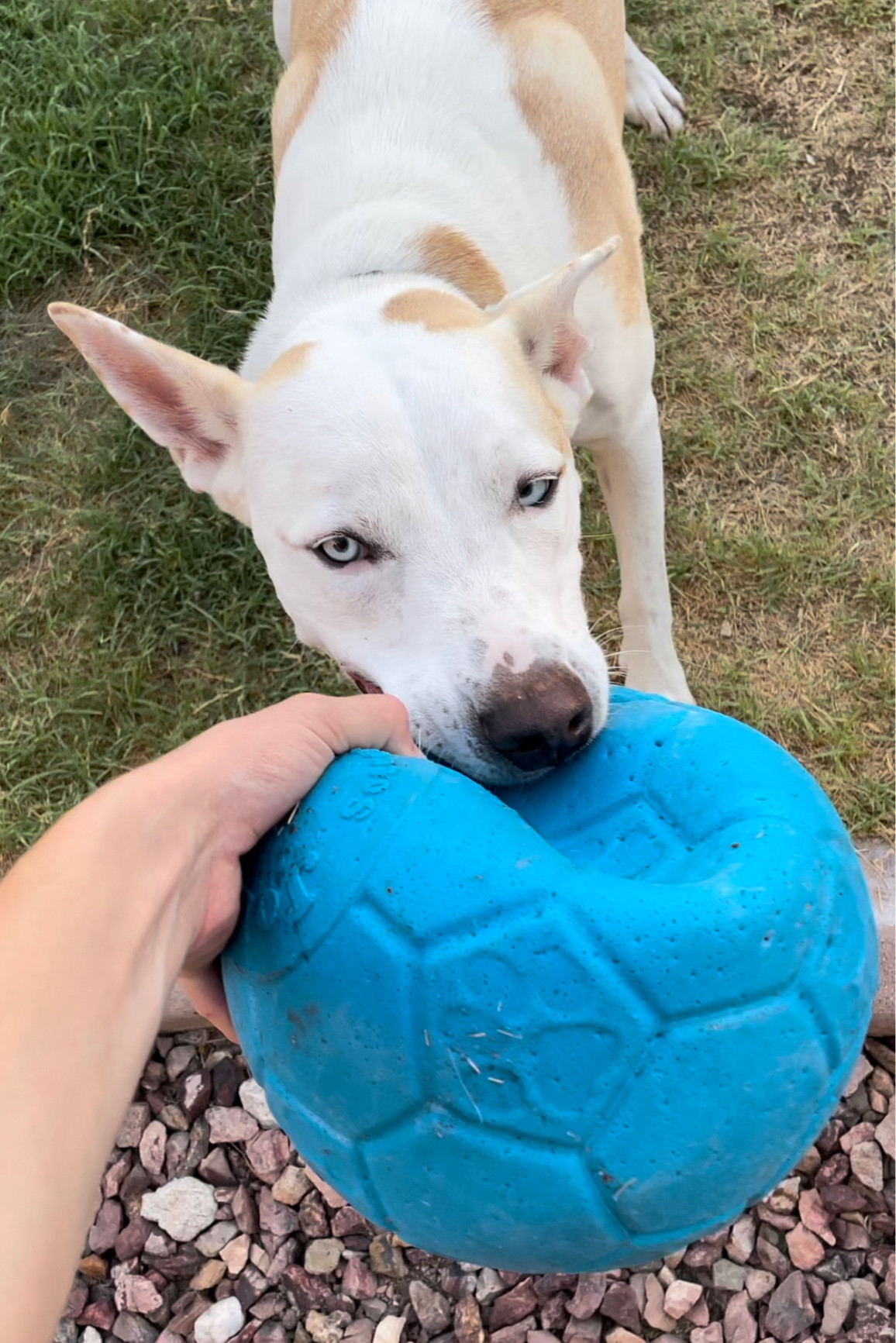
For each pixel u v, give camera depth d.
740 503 0.81
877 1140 0.62
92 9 1.06
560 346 0.57
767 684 0.75
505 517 0.51
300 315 0.61
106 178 0.98
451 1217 0.37
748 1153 0.36
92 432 0.91
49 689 0.83
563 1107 0.35
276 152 0.76
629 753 0.43
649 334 0.67
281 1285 0.62
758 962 0.35
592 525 0.81
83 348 0.55
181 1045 0.68
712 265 0.88
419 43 0.68
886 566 0.78
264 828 0.38
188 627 0.83
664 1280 0.60
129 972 0.33
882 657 0.75
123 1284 0.62
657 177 0.92
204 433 0.58
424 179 0.65
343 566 0.52
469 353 0.52
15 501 0.90
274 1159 0.64
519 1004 0.34
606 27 0.75
